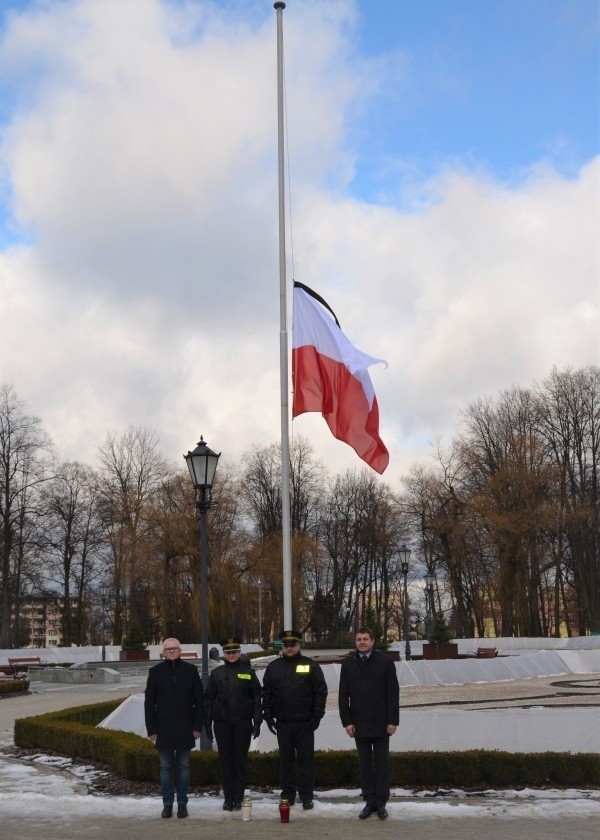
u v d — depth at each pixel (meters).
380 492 72.88
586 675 30.97
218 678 10.09
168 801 9.62
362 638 9.80
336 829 8.87
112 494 59.62
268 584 55.16
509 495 52.22
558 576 60.16
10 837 8.64
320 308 16.48
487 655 41.41
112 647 51.91
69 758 13.84
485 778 11.27
